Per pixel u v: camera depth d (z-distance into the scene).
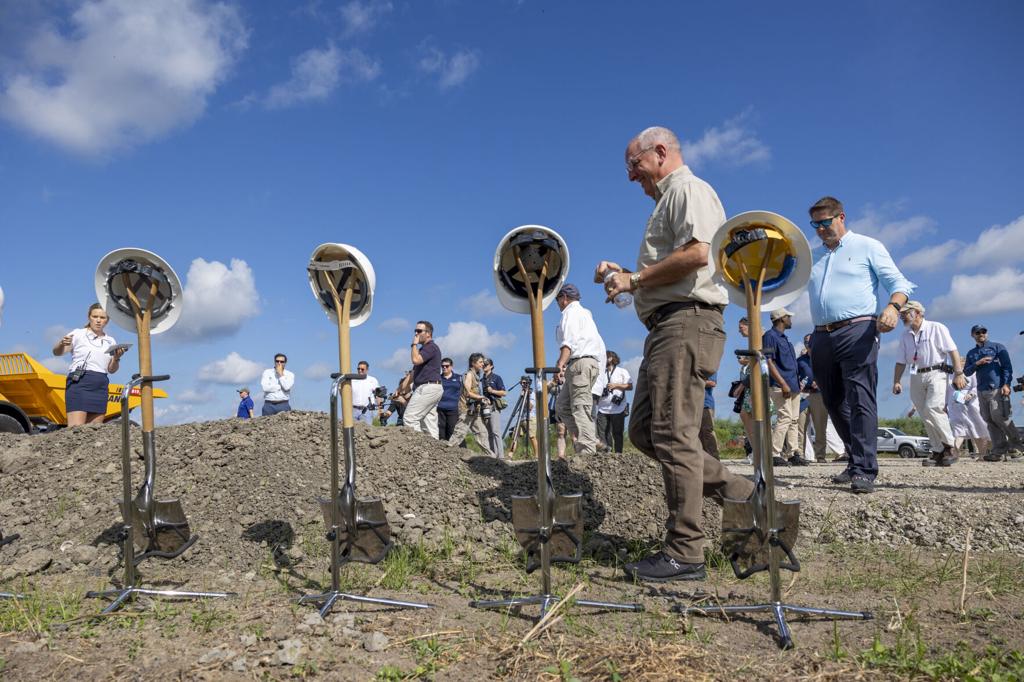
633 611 3.46
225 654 2.87
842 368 6.36
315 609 3.41
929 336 9.90
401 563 4.29
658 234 4.06
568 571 4.30
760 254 3.25
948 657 2.73
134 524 3.70
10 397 11.02
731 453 18.03
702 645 3.01
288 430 6.26
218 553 4.45
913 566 4.34
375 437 6.26
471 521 5.11
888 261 6.27
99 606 3.55
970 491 6.20
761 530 3.30
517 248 3.41
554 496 3.51
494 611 3.49
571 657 2.86
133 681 2.66
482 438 12.60
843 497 5.96
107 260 3.63
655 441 4.04
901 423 25.72
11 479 5.88
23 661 2.83
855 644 2.99
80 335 8.77
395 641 3.03
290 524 4.84
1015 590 3.75
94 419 8.89
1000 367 10.70
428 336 10.39
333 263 3.48
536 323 3.49
